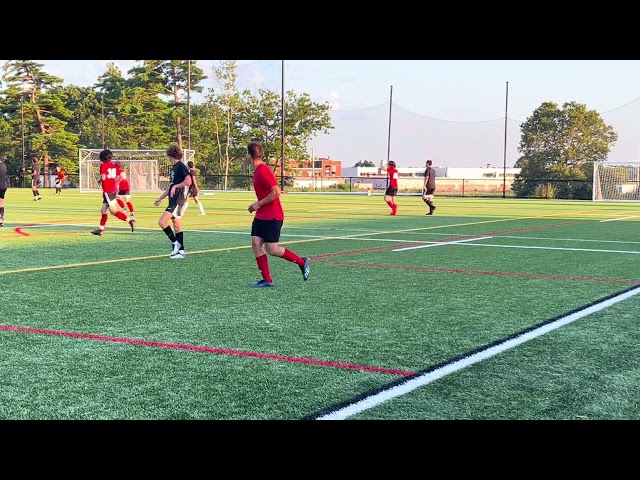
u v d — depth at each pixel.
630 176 43.47
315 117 66.62
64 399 4.09
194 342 5.48
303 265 8.43
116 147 65.56
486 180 53.44
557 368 4.77
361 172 88.81
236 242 13.65
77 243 13.30
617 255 11.64
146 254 11.51
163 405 3.99
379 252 11.98
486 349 5.28
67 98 71.81
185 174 10.85
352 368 4.76
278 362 4.91
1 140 63.66
